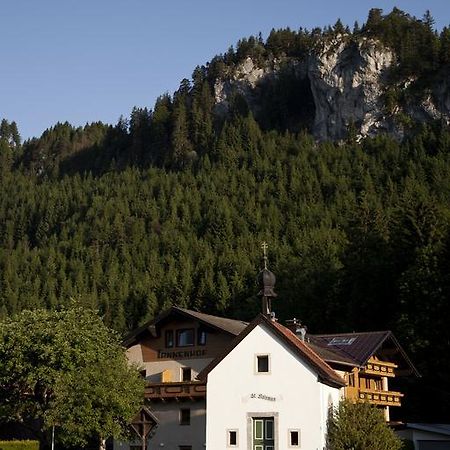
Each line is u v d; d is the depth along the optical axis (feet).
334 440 141.08
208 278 428.97
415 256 237.25
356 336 178.50
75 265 575.38
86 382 160.04
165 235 606.14
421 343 213.25
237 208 630.74
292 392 147.23
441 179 551.59
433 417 218.79
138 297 453.99
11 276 564.30
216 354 194.18
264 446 147.74
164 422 185.98
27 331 176.35
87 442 167.94
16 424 208.03
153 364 202.59
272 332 151.94
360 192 583.17
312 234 468.34
